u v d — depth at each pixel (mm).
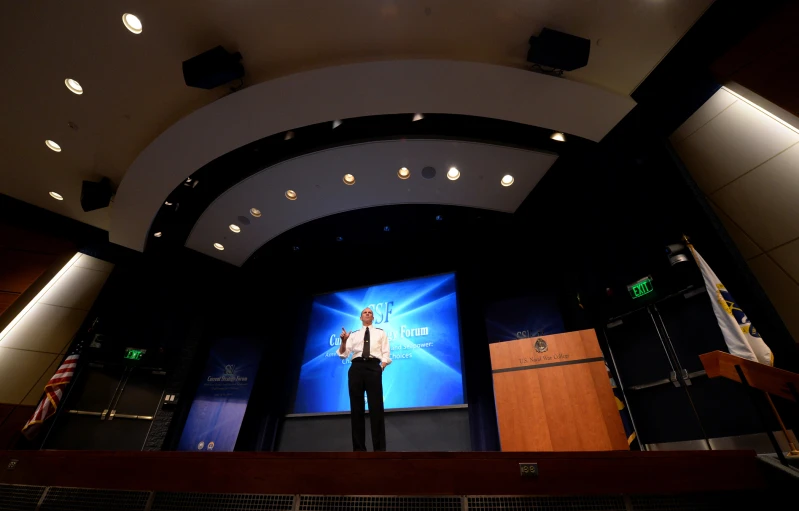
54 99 3984
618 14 3045
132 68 3611
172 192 4875
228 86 3701
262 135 4156
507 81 3555
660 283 4031
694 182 3516
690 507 1849
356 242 6152
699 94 3518
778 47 2922
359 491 2023
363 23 3164
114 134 4352
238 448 5484
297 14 3109
